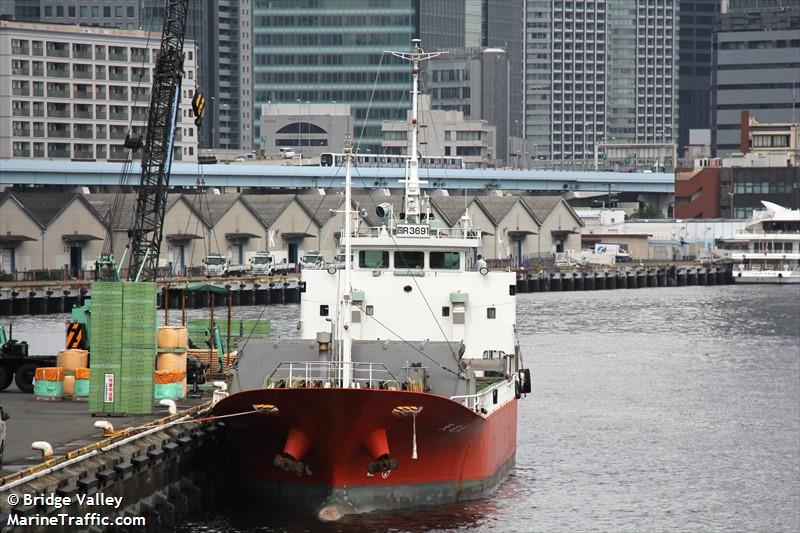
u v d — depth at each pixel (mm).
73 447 192875
